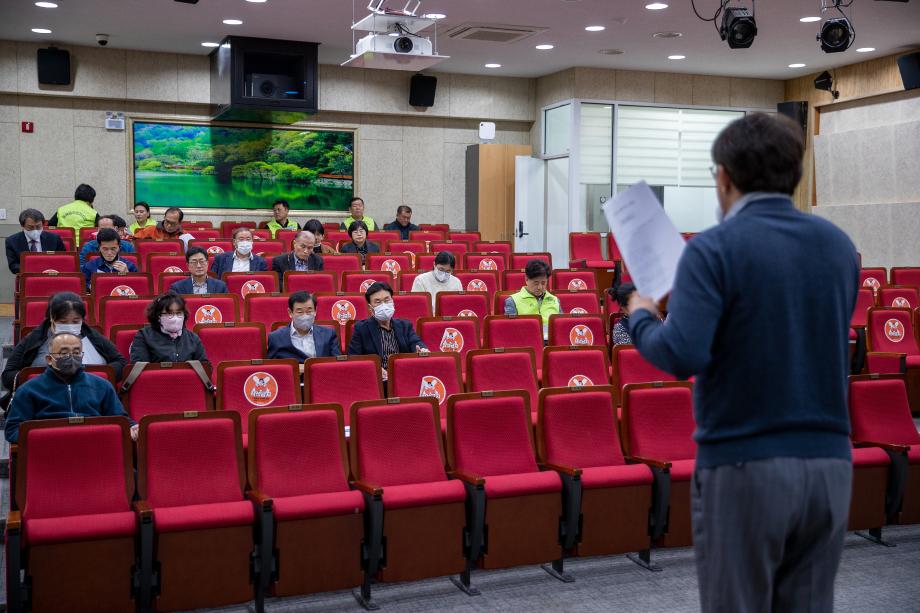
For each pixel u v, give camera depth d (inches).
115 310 258.2
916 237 534.0
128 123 558.6
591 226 609.0
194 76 563.2
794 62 570.3
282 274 353.7
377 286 238.4
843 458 72.5
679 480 180.5
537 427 185.8
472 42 515.2
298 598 162.9
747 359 71.7
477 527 162.6
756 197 74.6
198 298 267.7
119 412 175.6
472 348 261.0
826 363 72.9
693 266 71.7
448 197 638.5
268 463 161.9
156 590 145.6
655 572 176.9
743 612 72.4
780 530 71.0
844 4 409.1
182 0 398.6
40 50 521.3
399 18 373.1
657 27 472.7
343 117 608.4
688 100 619.5
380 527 155.7
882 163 559.2
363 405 170.2
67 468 151.0
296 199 600.1
